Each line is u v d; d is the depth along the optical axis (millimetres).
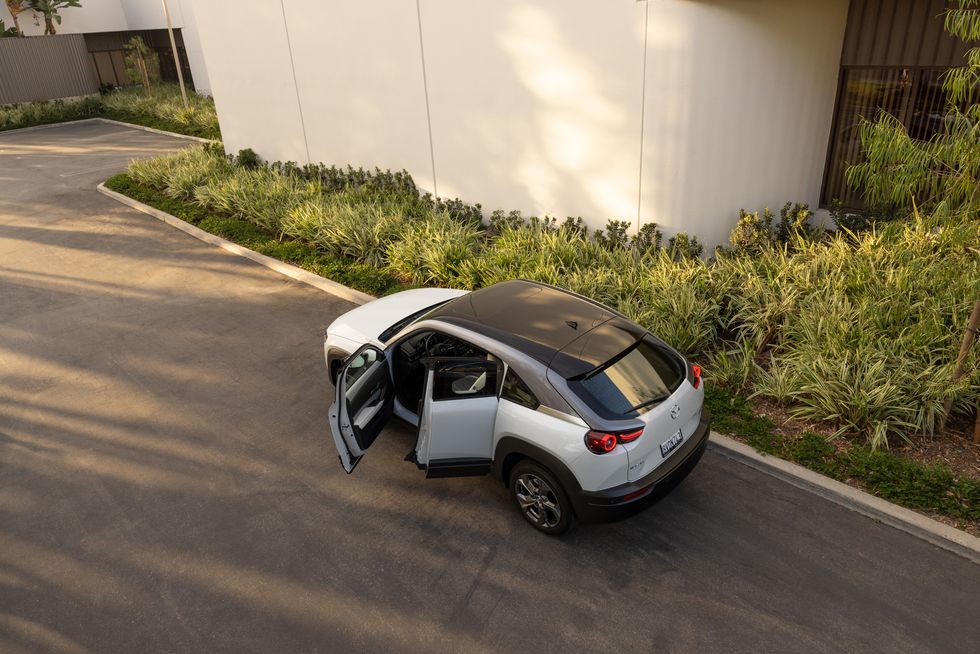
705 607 4293
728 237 9492
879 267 7656
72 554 5078
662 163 9031
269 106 15414
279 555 4953
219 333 8797
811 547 4730
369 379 5230
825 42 9344
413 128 12336
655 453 4516
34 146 23000
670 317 7277
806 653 3943
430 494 5500
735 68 8523
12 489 5852
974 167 4730
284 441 6348
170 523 5348
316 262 10836
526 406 4609
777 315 7242
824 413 5879
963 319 6398
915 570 4488
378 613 4406
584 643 4094
